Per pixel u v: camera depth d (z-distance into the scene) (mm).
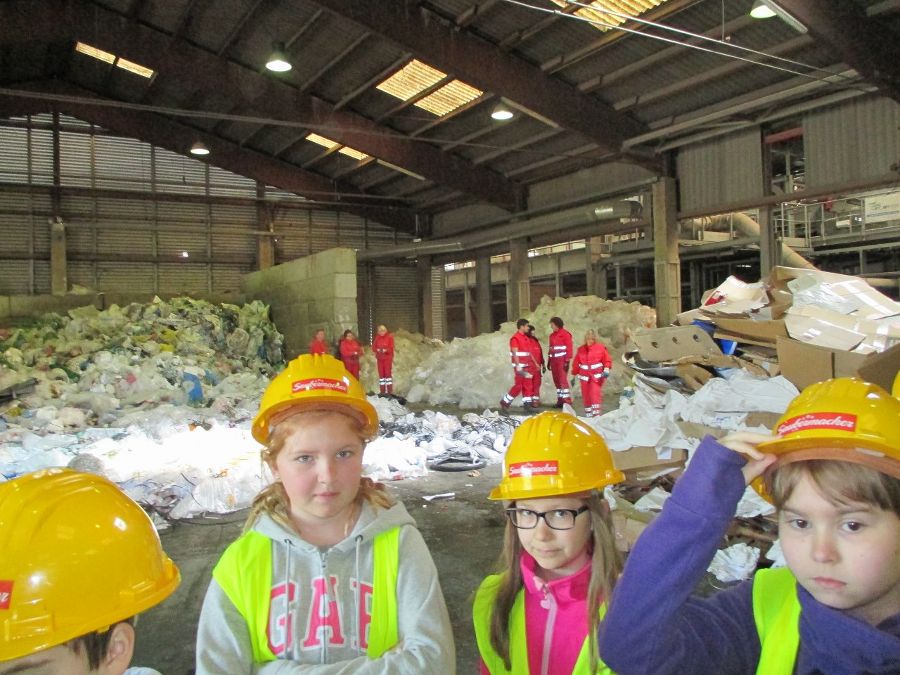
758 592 1192
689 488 1075
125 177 19906
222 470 6363
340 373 1573
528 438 1705
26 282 18891
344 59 14438
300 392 1489
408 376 15430
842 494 943
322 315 16000
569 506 1615
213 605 1468
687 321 6090
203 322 15703
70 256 19359
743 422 4559
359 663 1384
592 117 13742
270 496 1577
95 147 19516
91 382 11297
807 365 4781
